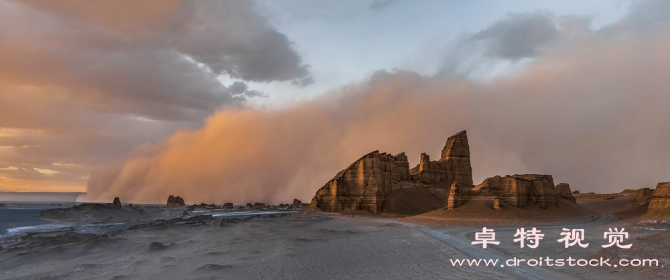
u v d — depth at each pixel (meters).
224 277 27.23
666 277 22.58
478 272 26.97
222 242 49.62
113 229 75.25
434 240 47.44
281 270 29.42
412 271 27.67
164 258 36.69
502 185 94.75
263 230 66.00
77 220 94.62
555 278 24.72
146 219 113.44
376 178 124.88
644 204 96.00
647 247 29.05
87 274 30.86
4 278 31.41
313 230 64.50
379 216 109.62
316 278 26.28
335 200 126.75
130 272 30.64
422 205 126.00
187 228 72.31
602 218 85.75
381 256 35.31
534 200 91.50
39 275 32.03
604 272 25.91
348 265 30.97
